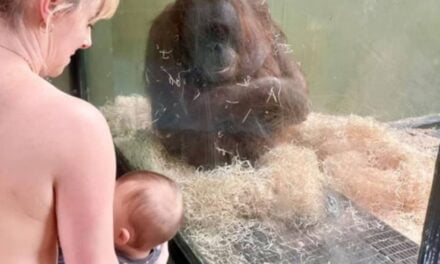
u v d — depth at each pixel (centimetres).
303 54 156
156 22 225
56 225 72
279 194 164
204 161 204
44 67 73
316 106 152
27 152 66
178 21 210
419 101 107
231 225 176
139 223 132
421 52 105
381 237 118
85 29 77
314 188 150
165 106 229
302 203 154
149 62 236
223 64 188
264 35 175
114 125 277
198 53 200
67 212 69
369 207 125
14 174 66
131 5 243
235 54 185
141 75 246
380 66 121
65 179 67
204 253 172
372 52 123
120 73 269
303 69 157
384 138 121
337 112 142
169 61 221
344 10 132
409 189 110
